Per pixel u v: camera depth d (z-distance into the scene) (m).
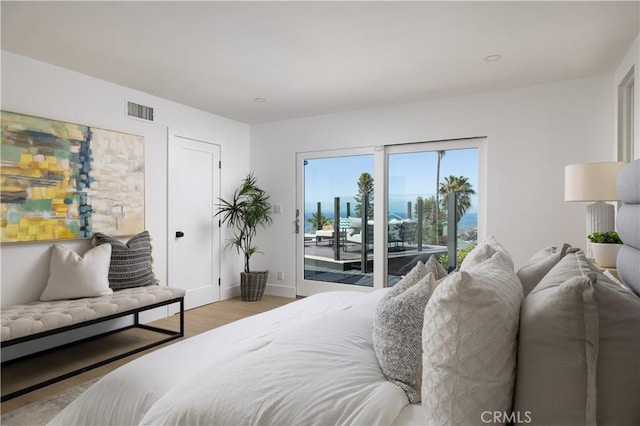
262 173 5.55
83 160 3.49
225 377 1.27
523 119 3.89
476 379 0.91
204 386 1.26
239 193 5.40
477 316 0.93
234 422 1.13
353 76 3.59
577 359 0.86
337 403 1.11
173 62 3.24
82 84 3.50
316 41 2.84
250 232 5.55
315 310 2.20
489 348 0.92
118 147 3.80
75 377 2.76
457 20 2.52
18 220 3.03
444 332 0.96
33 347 3.15
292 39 2.80
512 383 0.96
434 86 3.87
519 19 2.50
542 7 2.35
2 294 2.98
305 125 5.21
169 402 1.26
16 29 2.64
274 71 3.46
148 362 1.59
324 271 5.14
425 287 1.29
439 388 0.95
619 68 3.29
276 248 5.46
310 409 1.10
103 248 3.37
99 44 2.88
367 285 4.83
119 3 2.31
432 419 0.98
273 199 5.47
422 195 4.50
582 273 1.08
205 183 4.89
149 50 3.00
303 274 5.29
